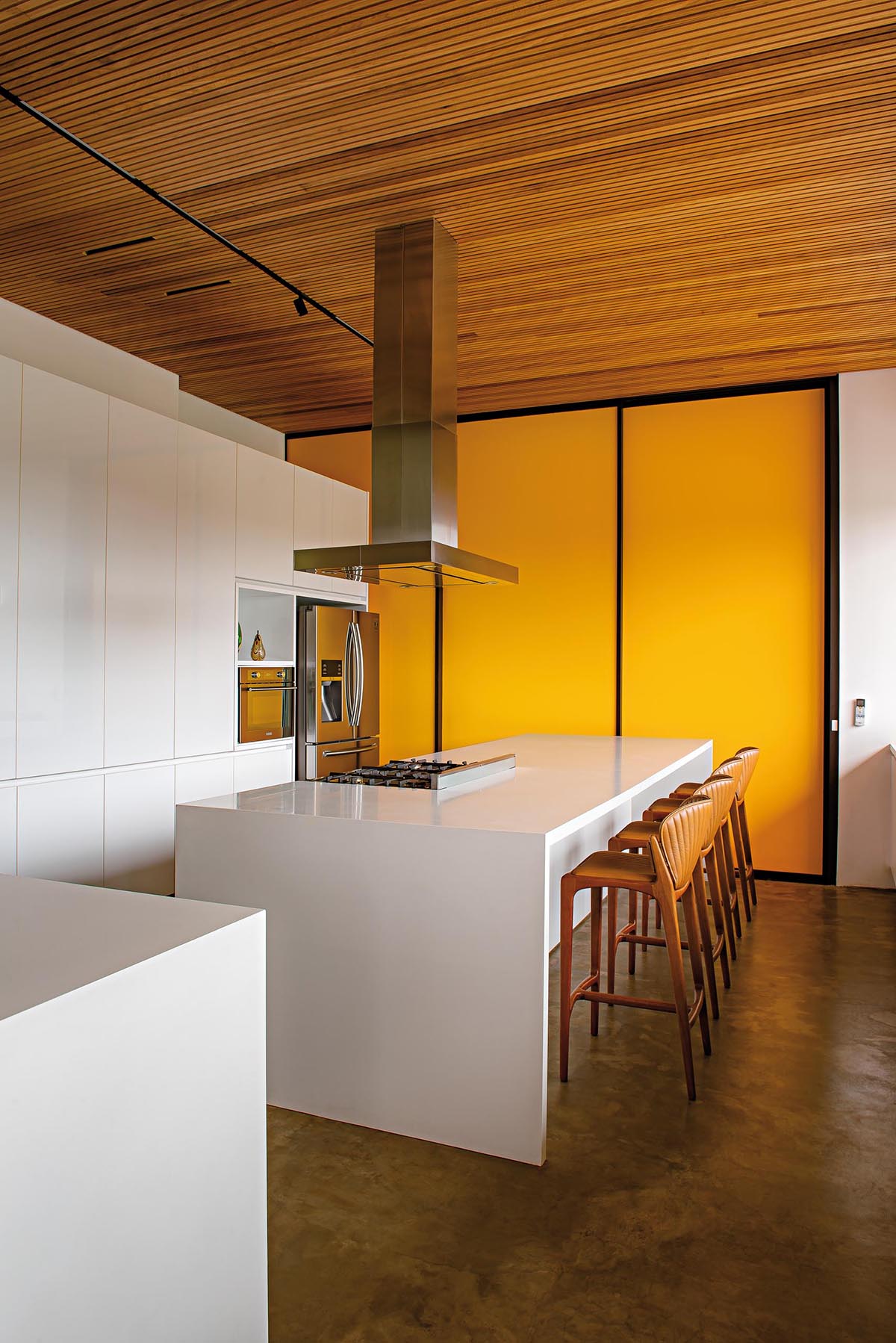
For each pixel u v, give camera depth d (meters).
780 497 5.69
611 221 3.72
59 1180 1.04
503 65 2.74
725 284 4.35
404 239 3.76
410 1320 1.68
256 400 6.32
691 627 5.86
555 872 3.99
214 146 3.16
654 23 2.57
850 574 5.47
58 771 3.80
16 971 1.13
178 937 1.29
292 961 2.57
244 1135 1.38
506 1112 2.28
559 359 5.34
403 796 2.96
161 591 4.42
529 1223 1.99
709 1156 2.29
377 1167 2.24
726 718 5.78
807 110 2.98
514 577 4.02
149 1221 1.18
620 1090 2.67
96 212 3.64
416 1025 2.40
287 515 5.49
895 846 5.14
